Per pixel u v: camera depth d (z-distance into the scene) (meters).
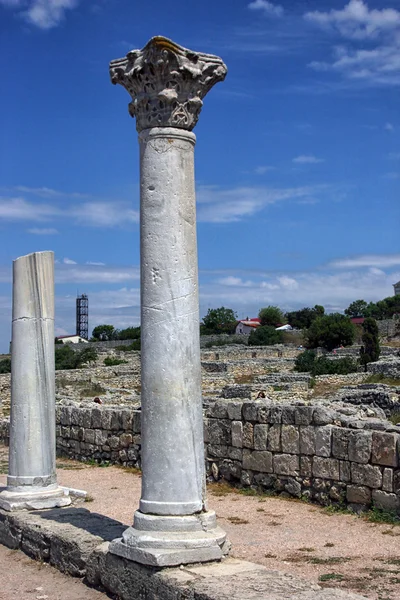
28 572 10.78
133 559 8.76
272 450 16.33
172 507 8.95
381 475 13.66
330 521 13.55
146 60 9.30
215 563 8.64
